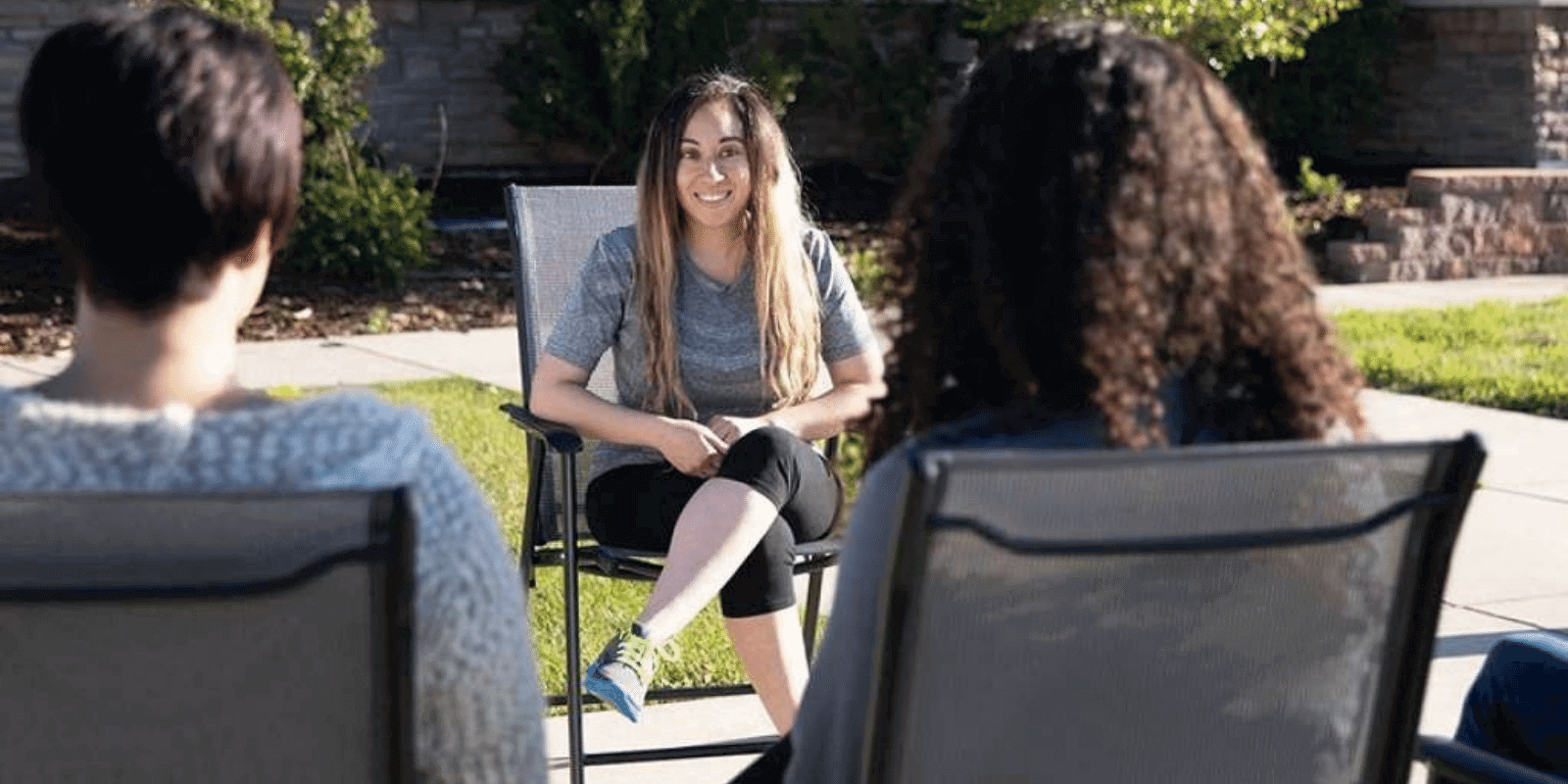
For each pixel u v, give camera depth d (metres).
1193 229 2.22
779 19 15.04
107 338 1.96
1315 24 13.83
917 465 2.02
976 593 2.14
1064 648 2.20
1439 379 9.58
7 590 1.89
